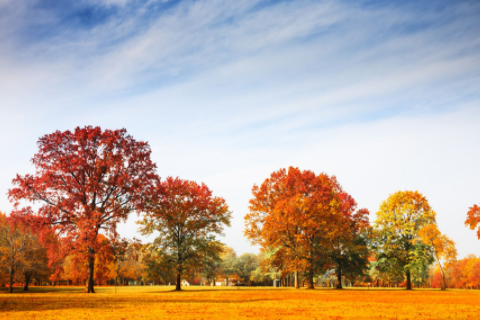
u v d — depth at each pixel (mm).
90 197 40812
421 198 58188
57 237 40438
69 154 41531
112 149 42188
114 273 77125
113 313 17188
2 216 56156
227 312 17906
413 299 29781
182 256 50500
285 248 52219
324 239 52656
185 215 50875
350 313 17766
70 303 23344
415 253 55812
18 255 51562
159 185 45406
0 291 51969
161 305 22203
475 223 33312
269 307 21016
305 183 53812
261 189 55000
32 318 14938
